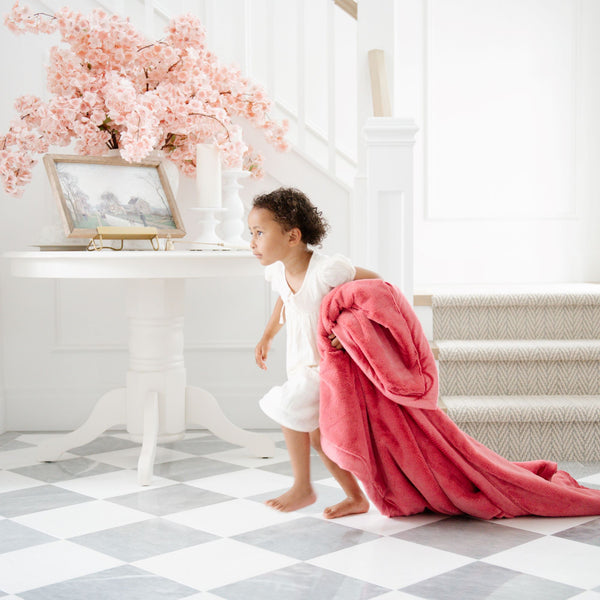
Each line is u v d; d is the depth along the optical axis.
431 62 4.41
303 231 2.22
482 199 4.45
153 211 2.87
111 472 2.73
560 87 4.40
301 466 2.20
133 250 2.78
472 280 4.46
